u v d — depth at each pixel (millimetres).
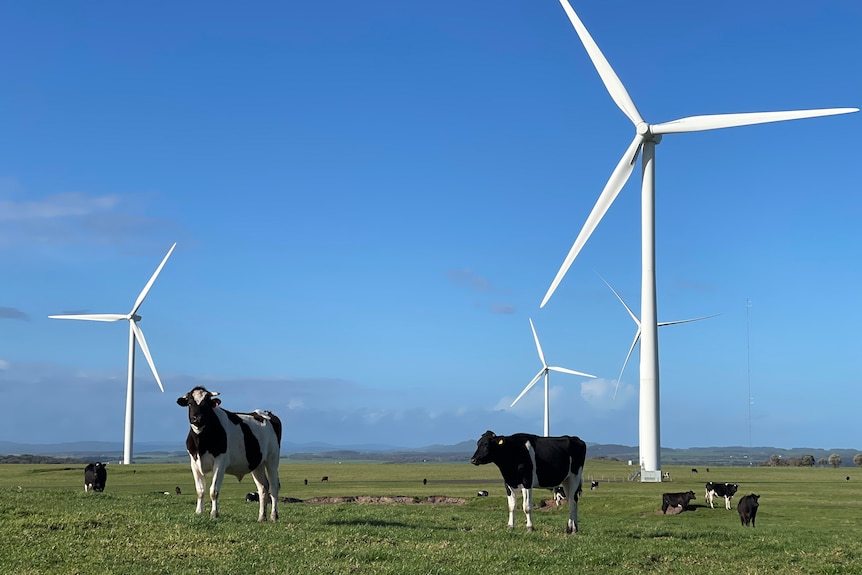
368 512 27469
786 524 38594
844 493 62719
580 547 19469
